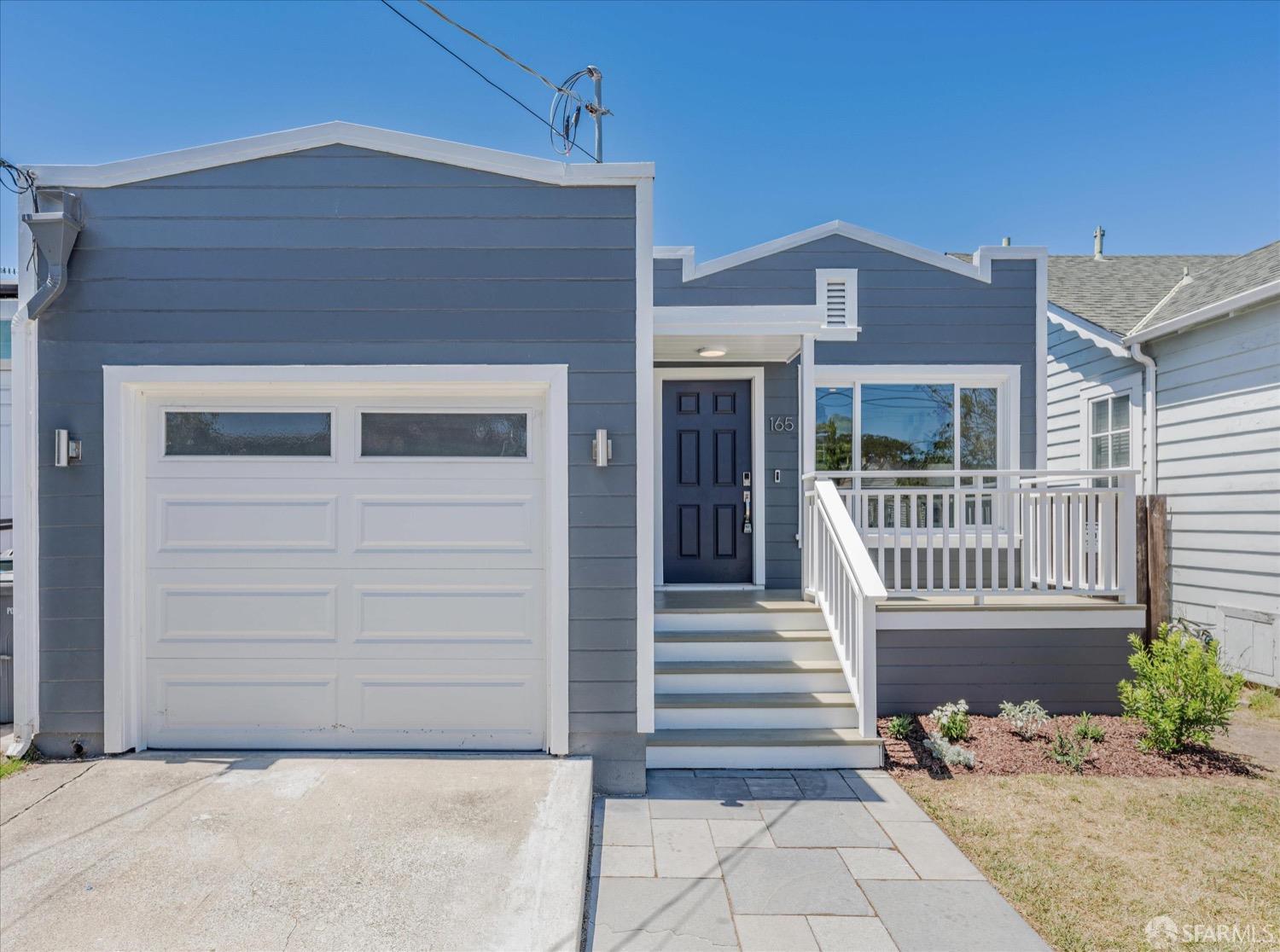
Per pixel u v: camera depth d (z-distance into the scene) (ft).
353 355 13.24
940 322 22.48
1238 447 21.62
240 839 9.96
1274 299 20.02
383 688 13.55
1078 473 17.04
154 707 13.55
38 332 13.24
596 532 13.16
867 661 13.85
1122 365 26.71
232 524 13.61
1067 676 16.57
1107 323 27.17
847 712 14.48
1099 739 14.94
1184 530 23.75
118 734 13.11
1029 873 9.86
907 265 22.61
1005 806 12.01
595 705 13.09
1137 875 9.82
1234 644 21.70
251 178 13.30
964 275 22.53
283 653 13.56
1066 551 21.13
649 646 13.08
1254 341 21.08
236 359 13.21
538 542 13.61
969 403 22.80
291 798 11.23
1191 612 23.44
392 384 13.30
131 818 10.59
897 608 16.72
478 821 10.49
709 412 21.99
